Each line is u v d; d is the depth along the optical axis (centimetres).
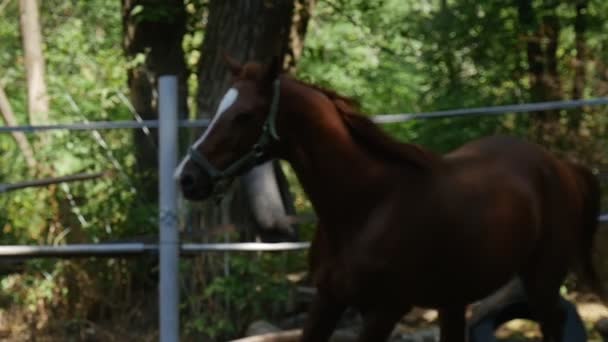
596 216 767
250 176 833
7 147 998
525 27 1210
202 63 1050
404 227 620
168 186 736
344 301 627
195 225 895
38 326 955
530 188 691
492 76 1262
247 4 1027
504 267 670
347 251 622
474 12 1273
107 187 945
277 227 832
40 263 960
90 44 1883
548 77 1195
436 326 993
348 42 1700
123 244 768
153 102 1266
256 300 929
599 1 1263
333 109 629
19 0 1775
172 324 741
